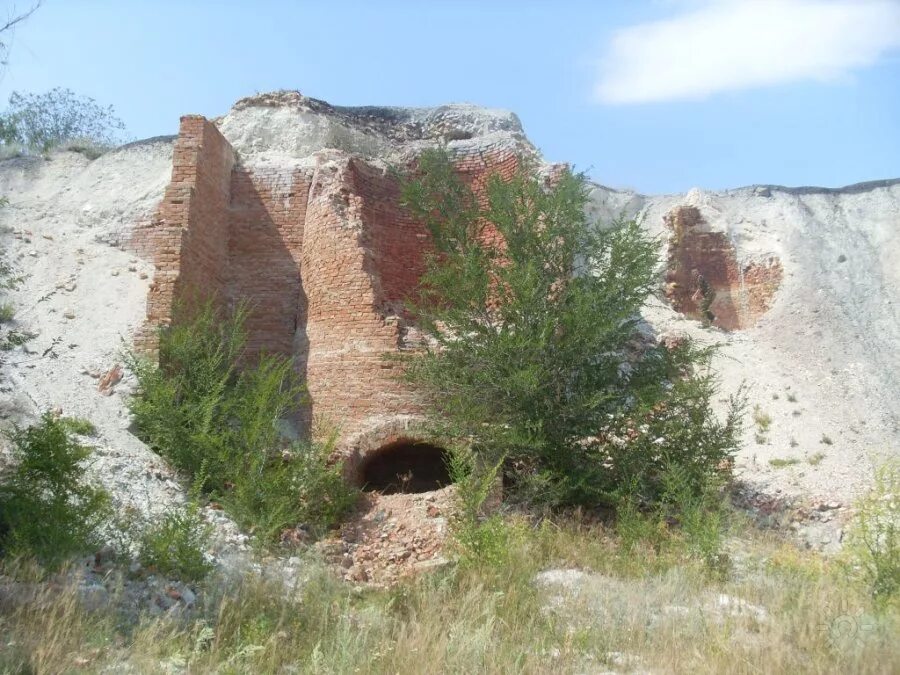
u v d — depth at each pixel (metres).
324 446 13.67
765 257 24.06
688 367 15.48
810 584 9.29
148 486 12.06
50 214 19.64
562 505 13.70
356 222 16.91
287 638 7.55
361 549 12.48
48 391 13.70
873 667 6.62
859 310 22.42
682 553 10.93
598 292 14.52
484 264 15.35
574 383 14.41
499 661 6.81
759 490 15.77
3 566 8.00
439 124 22.92
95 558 8.77
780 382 19.88
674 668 6.89
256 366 17.61
